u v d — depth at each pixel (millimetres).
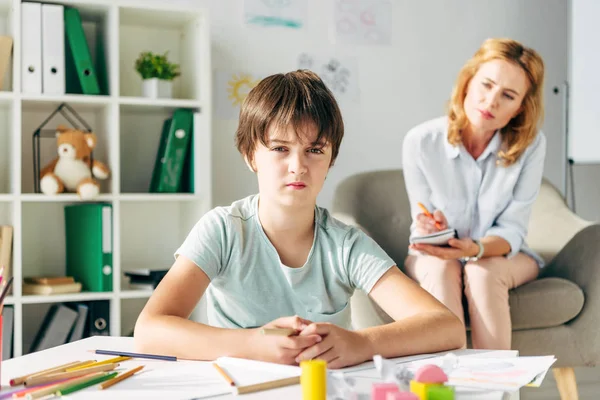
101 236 2545
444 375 761
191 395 808
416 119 3416
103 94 2744
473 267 2076
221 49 3084
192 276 1222
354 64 3305
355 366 985
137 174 2928
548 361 963
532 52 2197
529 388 2826
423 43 3430
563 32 3705
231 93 3092
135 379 893
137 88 2941
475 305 2033
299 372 898
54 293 2516
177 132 2738
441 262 2082
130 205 2920
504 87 2152
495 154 2273
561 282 2225
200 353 1017
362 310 2154
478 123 2209
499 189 2262
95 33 2855
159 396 806
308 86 1184
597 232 2309
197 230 1288
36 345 2545
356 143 3312
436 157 2299
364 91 3326
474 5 3523
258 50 3143
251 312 1289
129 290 2658
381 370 794
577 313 2221
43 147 2789
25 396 808
